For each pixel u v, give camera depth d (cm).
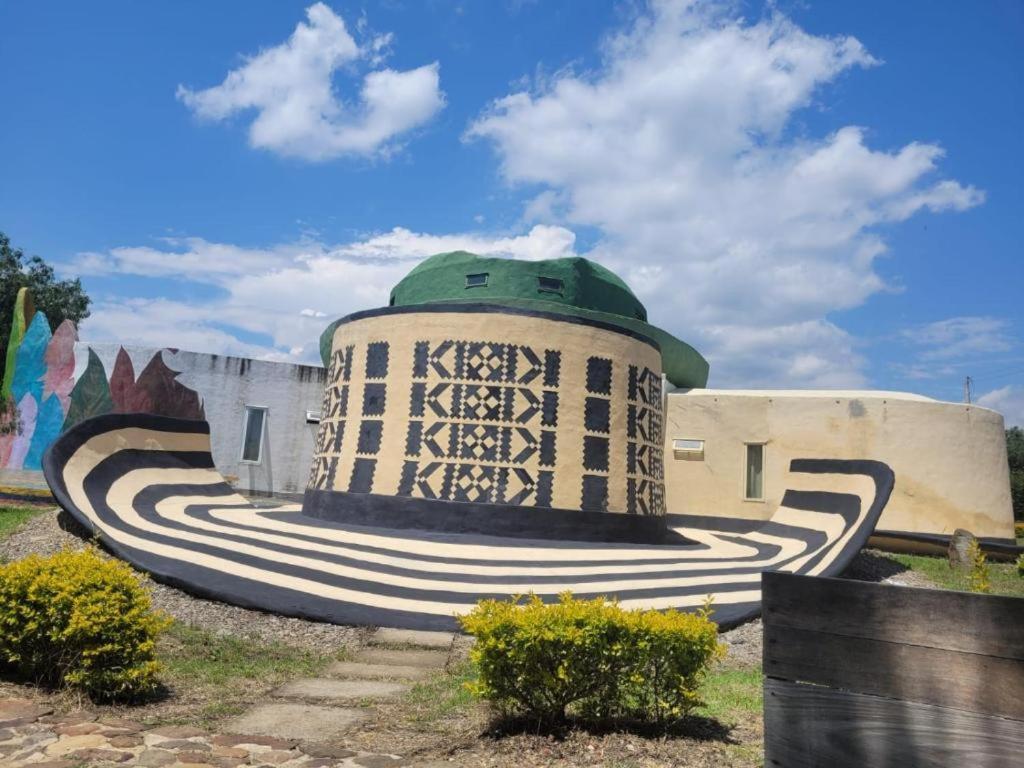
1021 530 3928
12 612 802
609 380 1994
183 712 769
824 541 1900
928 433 2531
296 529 1727
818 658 468
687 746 673
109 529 1531
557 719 729
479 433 1877
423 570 1426
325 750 663
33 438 2786
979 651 421
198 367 2920
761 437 2730
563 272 2472
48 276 4853
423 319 1989
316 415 3064
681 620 741
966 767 415
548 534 1825
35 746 635
